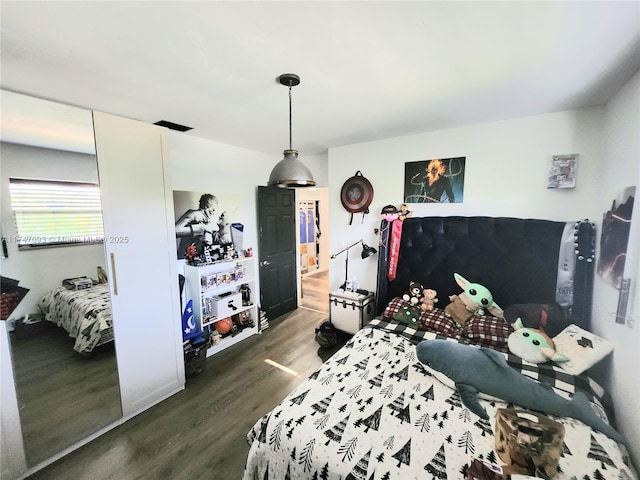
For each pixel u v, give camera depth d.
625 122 1.55
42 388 1.68
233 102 1.90
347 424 1.28
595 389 1.48
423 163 2.74
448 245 2.55
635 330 1.25
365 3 0.98
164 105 1.95
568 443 1.17
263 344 3.26
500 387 1.43
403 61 1.39
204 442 1.85
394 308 2.54
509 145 2.32
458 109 2.08
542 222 2.16
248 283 3.54
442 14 1.05
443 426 1.27
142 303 2.12
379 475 1.04
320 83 1.63
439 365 1.58
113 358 1.98
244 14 1.03
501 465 1.05
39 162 1.64
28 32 1.12
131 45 1.23
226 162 3.24
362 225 3.19
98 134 1.84
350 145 3.19
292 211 4.29
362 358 1.85
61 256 1.73
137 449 1.79
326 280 6.24
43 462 1.68
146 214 2.11
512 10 1.02
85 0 0.94
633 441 1.25
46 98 1.79
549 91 1.74
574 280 1.99
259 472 1.28
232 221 3.32
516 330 1.91
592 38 1.19
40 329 1.67
